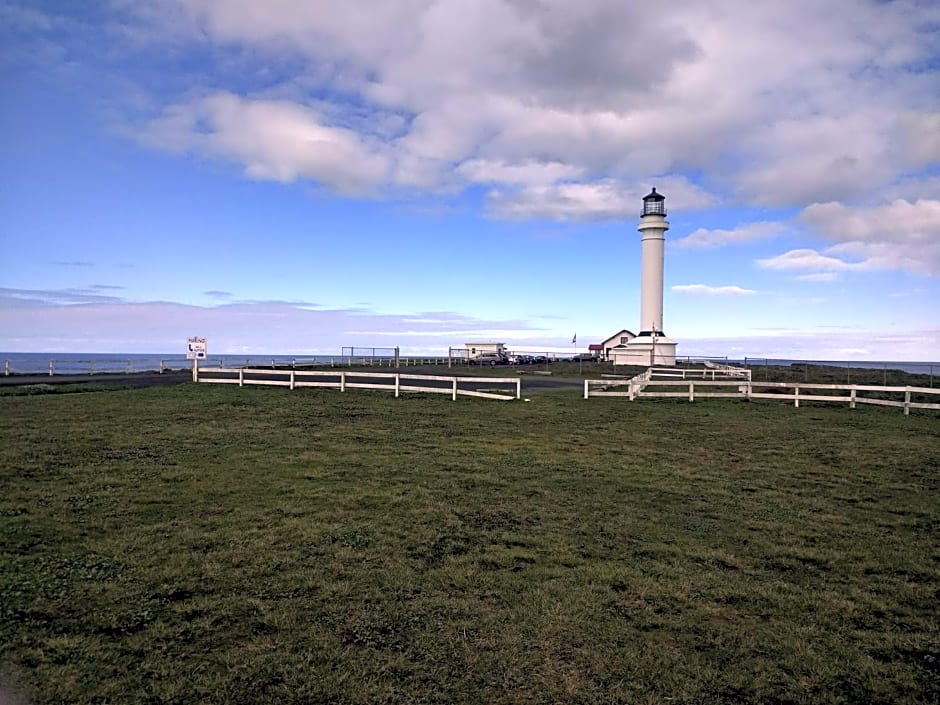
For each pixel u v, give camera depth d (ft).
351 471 39.99
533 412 73.31
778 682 16.49
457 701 15.23
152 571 22.56
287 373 96.12
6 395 82.79
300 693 15.35
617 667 16.93
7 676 15.80
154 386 100.73
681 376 135.33
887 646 18.56
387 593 21.18
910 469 44.91
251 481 36.63
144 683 15.61
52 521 28.09
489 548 26.11
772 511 33.40
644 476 41.14
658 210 170.60
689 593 21.98
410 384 116.16
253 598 20.47
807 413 75.92
